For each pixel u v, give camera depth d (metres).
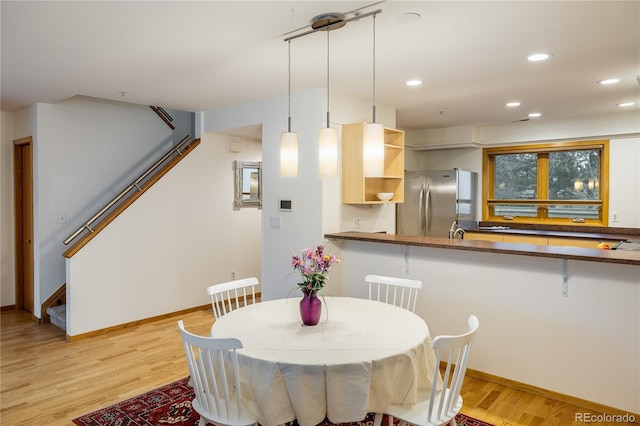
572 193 5.72
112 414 2.73
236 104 4.61
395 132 4.36
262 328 2.29
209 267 5.36
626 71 3.34
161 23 2.38
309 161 3.97
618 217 5.27
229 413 1.90
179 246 5.04
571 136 5.39
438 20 2.36
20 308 5.21
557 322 2.87
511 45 2.75
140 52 2.87
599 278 2.70
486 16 2.31
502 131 5.95
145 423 2.62
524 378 3.01
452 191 5.52
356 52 2.88
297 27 2.45
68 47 2.77
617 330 2.64
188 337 1.91
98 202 5.06
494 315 3.14
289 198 4.15
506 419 2.63
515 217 6.18
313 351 1.96
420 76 3.46
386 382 1.90
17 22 2.37
